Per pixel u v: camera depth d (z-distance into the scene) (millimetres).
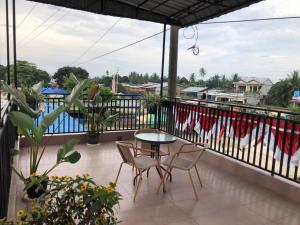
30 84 4867
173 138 3756
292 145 3271
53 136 5176
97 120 5422
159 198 3096
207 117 4688
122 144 3143
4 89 2811
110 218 1668
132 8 5785
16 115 2557
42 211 1542
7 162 2578
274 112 3709
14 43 4523
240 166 3939
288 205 3068
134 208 2820
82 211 1606
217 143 4867
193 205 2963
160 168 3346
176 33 6492
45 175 2117
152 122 6355
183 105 5379
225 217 2730
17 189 3051
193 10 5531
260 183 3633
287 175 3375
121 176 3732
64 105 3016
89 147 5234
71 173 3771
